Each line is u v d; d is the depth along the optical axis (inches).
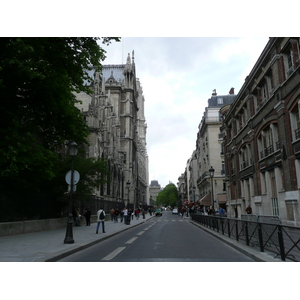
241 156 1218.0
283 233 299.4
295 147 677.3
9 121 545.0
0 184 588.1
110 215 1593.3
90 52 577.0
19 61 451.2
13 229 627.8
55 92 577.0
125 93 3193.9
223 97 2217.0
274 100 797.9
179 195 6161.4
